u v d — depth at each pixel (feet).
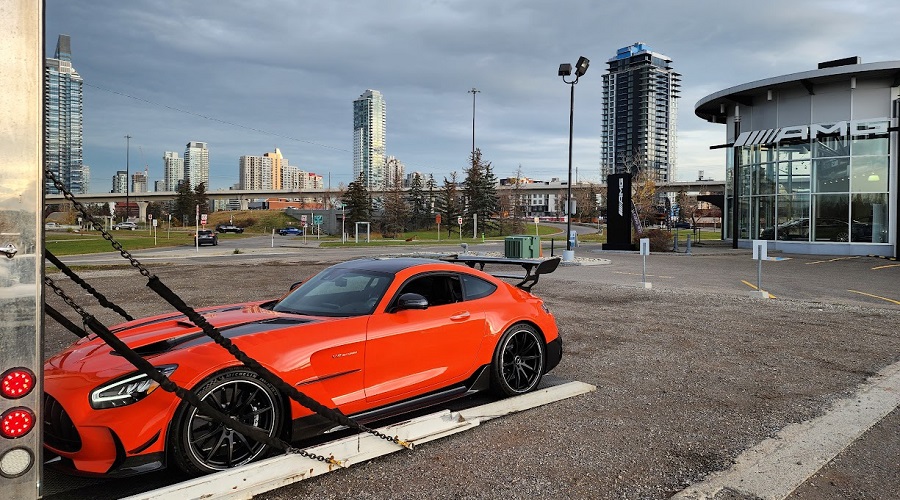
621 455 13.70
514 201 304.50
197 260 92.32
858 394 18.74
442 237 255.09
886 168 93.91
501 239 216.13
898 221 87.76
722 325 31.07
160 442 11.24
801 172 103.35
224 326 13.98
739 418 16.39
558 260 20.67
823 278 58.85
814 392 18.95
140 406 11.17
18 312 7.52
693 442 14.55
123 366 11.75
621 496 11.64
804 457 13.62
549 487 12.00
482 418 15.87
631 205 109.29
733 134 125.49
